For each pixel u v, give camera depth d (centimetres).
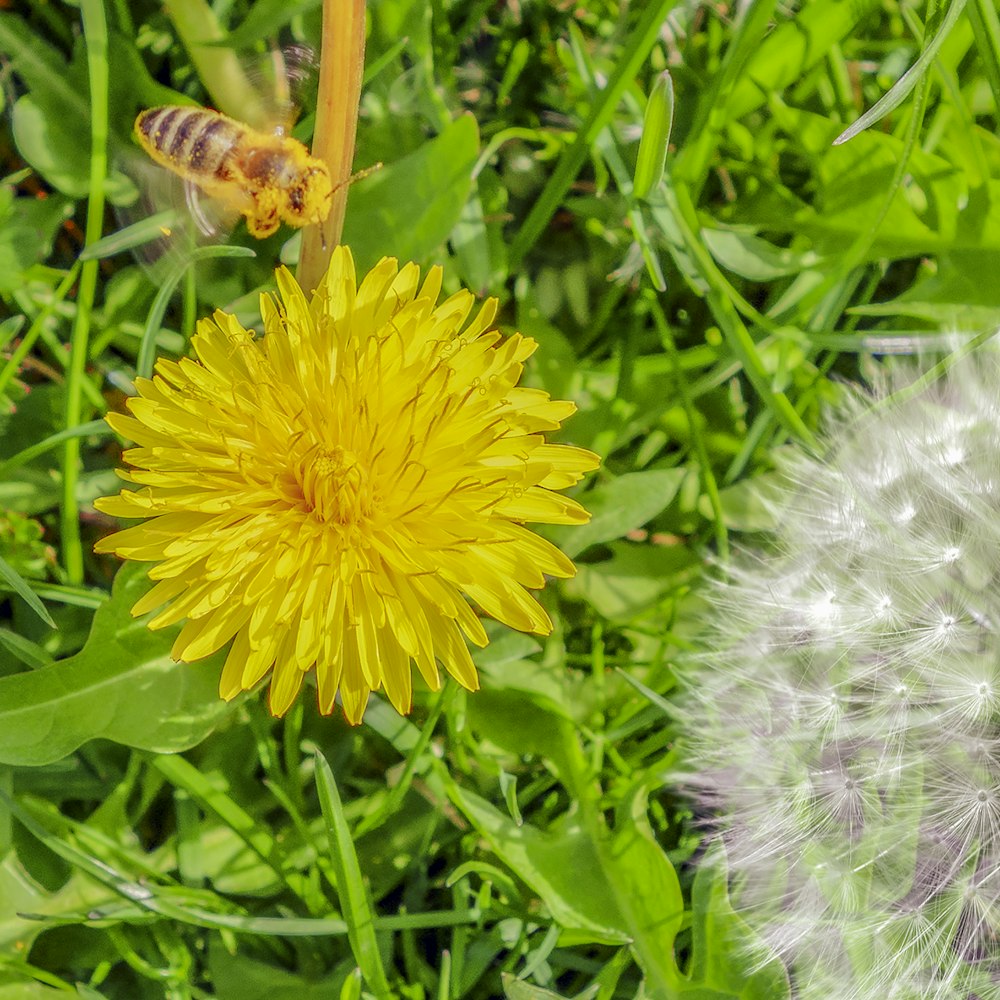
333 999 18
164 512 16
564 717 18
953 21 17
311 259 17
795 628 17
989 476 17
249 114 18
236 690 16
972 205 18
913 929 16
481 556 16
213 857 18
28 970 17
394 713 18
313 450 16
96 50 18
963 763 17
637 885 17
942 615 17
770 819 17
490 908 18
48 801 18
